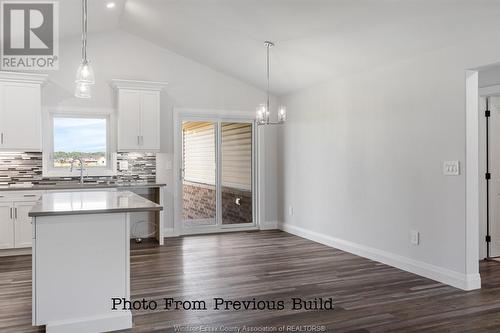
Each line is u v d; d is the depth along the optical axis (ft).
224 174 23.94
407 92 15.35
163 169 22.22
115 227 10.43
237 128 24.23
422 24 12.97
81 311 10.13
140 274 15.03
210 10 15.78
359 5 12.79
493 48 12.21
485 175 17.12
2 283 14.06
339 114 19.15
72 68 20.44
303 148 22.04
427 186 14.52
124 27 20.70
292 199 23.22
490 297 12.53
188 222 23.06
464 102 13.15
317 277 14.65
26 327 10.44
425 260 14.66
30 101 18.43
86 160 20.89
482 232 17.04
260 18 15.39
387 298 12.46
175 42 20.59
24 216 17.94
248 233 23.36
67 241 10.03
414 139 15.06
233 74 23.02
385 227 16.46
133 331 10.19
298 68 19.42
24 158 19.70
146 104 20.80
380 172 16.67
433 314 11.21
